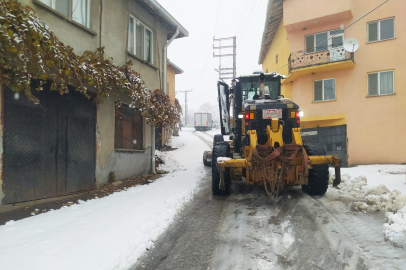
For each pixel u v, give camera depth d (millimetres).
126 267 2848
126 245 3250
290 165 5102
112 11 7305
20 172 4742
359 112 14109
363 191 5645
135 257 3055
